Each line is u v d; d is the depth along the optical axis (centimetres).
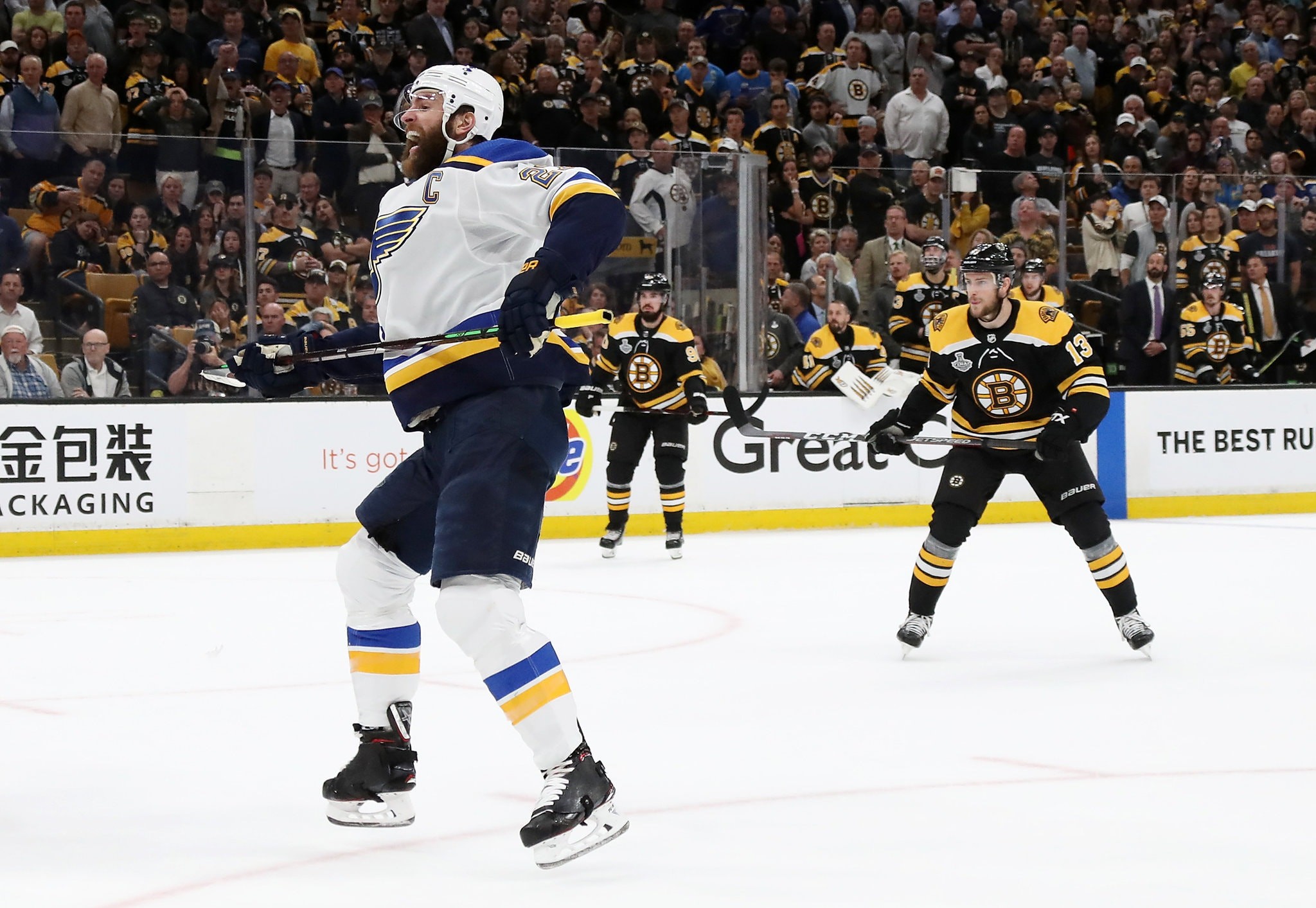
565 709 480
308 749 686
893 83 2450
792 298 1903
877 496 1892
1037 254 1955
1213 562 1453
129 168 1631
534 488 495
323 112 1955
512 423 495
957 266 1927
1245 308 2042
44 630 1080
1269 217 2034
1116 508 1944
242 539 1678
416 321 512
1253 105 2520
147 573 1449
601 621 1111
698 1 2545
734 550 1623
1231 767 629
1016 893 454
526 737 480
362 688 535
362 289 1712
